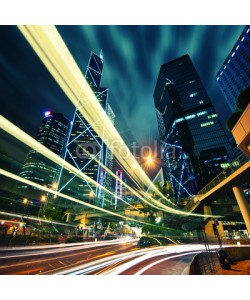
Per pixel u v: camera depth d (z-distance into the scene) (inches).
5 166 5147.6
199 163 5452.8
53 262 505.0
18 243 872.9
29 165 7199.8
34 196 4018.2
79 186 7106.3
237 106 364.5
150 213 1847.9
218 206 1343.5
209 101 6604.3
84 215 2343.8
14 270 393.1
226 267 389.7
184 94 7229.3
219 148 5497.1
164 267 431.8
